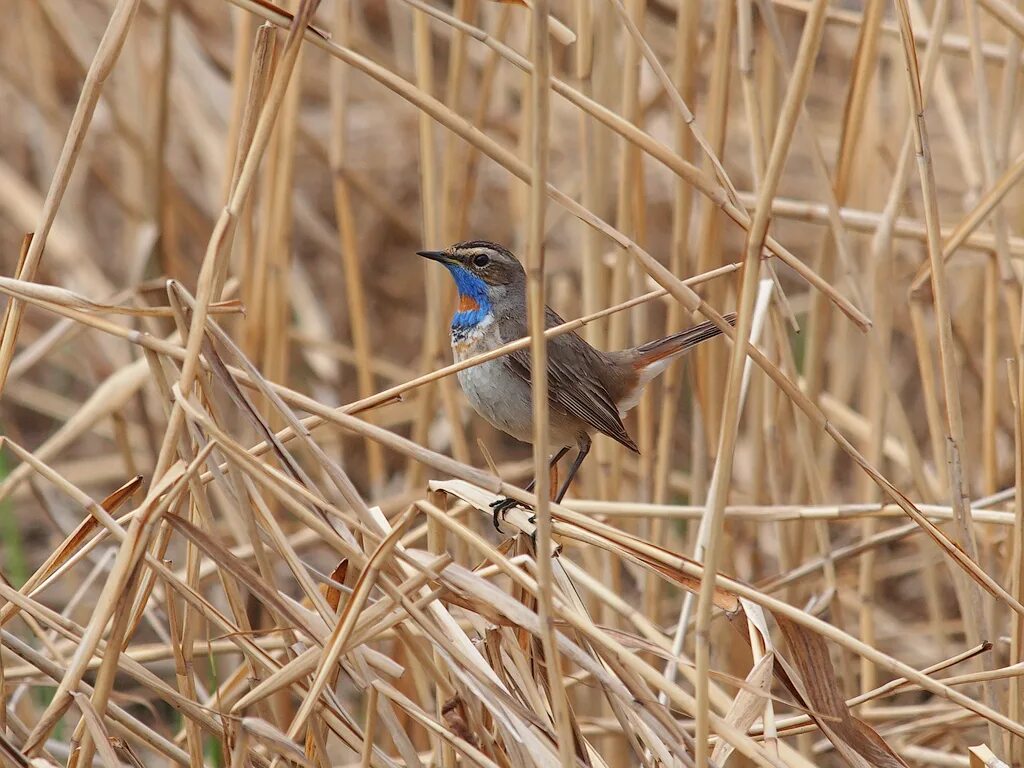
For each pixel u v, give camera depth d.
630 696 6.52
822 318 11.07
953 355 7.86
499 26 11.49
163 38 12.27
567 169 16.89
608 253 12.30
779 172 5.53
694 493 11.27
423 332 17.88
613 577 11.09
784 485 12.62
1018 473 8.11
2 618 7.32
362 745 6.84
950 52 11.07
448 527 6.65
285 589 14.20
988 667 8.29
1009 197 12.81
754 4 11.21
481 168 17.61
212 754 9.41
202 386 7.19
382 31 19.34
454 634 7.00
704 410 11.03
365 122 18.80
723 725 6.28
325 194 18.73
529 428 10.41
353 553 6.57
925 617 14.37
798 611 6.70
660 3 15.45
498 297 10.28
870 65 9.95
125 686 13.27
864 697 7.88
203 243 15.58
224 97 16.41
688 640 11.28
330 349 14.44
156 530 7.28
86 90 6.93
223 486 7.11
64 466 15.20
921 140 7.55
